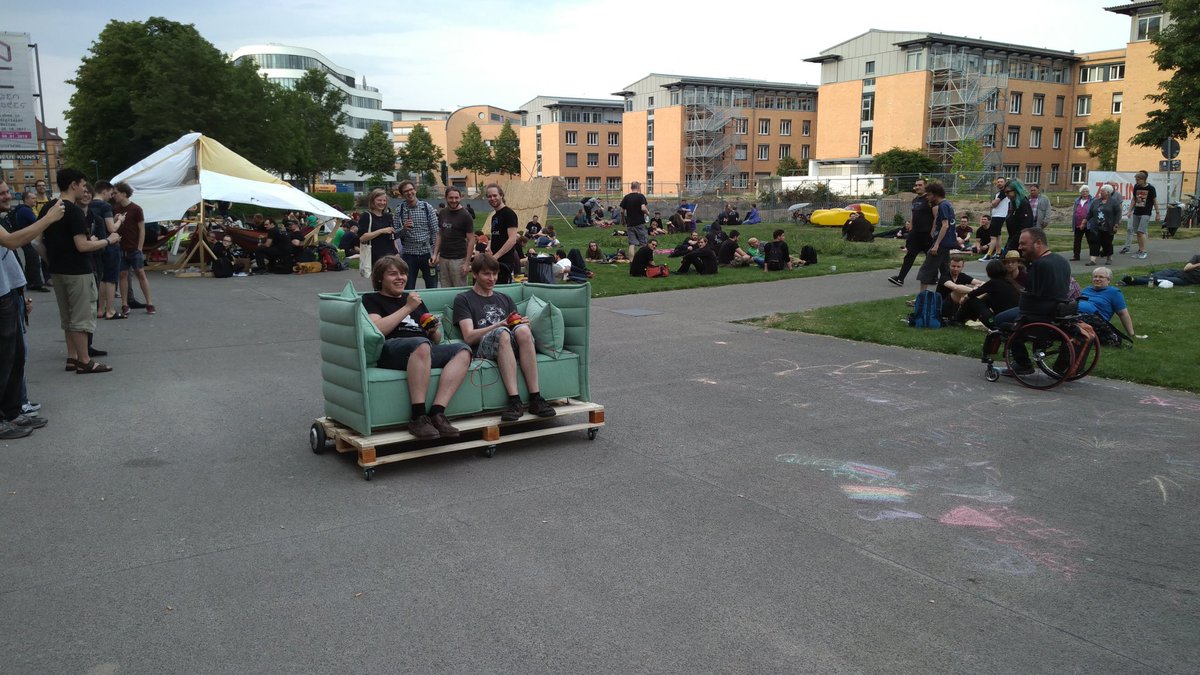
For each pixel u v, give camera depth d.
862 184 50.41
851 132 71.19
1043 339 7.23
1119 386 7.32
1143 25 47.94
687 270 16.92
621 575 3.81
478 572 3.84
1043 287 7.23
